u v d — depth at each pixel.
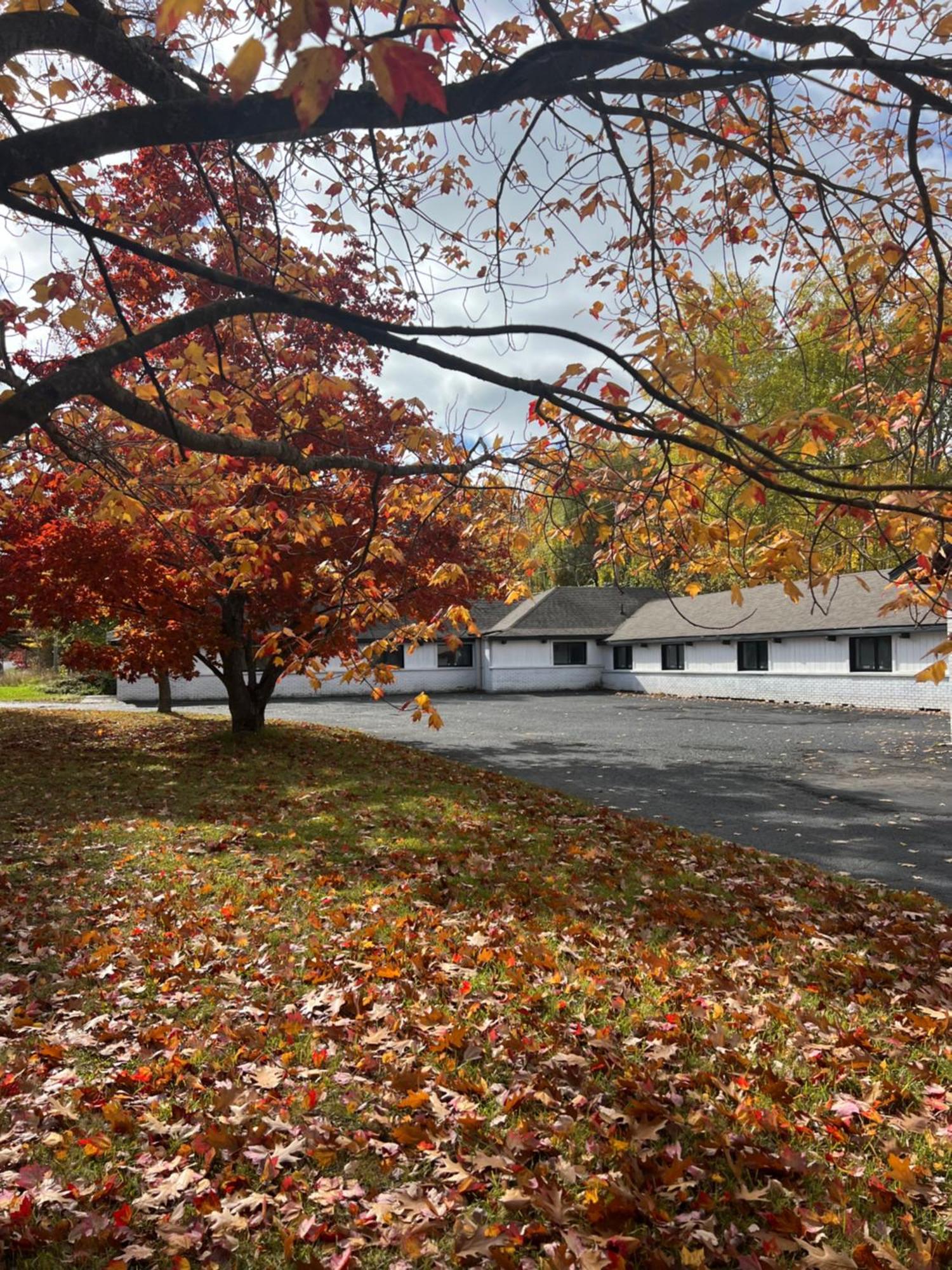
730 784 12.41
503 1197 2.78
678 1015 4.19
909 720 21.06
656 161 3.79
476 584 11.84
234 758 14.68
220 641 14.79
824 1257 2.49
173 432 2.66
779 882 6.86
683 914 5.87
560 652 38.50
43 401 2.29
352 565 4.46
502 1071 3.65
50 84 3.11
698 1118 3.21
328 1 1.30
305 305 2.49
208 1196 2.78
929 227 2.80
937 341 2.98
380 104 2.22
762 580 3.23
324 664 5.29
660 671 34.56
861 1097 3.46
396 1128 3.16
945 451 3.50
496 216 3.62
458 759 15.68
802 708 25.70
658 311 3.70
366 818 9.34
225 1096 3.39
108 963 4.92
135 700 33.19
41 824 9.00
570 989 4.52
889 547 2.86
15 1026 4.09
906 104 2.63
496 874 6.93
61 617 13.73
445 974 4.71
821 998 4.50
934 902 6.30
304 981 4.66
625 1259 2.52
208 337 7.70
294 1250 2.59
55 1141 3.07
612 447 3.64
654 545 3.88
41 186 3.12
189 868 7.08
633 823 9.31
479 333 2.54
